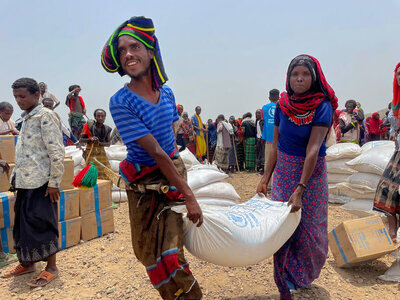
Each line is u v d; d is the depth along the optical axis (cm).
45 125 306
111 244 416
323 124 225
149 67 184
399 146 354
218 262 206
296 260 253
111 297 285
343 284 289
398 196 356
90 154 598
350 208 478
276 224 215
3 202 372
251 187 791
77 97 910
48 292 299
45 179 312
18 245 320
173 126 209
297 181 244
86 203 429
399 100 352
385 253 300
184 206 195
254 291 281
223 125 1067
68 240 405
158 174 189
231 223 200
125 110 176
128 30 177
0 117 545
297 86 226
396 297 266
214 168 490
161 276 186
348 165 492
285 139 244
